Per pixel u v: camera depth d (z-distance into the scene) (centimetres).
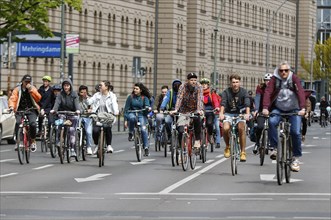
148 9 13700
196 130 3619
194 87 3612
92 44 11881
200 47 15225
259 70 18800
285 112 2981
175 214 2214
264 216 2173
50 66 10625
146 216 2180
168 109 4425
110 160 4194
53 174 3391
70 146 4000
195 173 3441
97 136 3816
